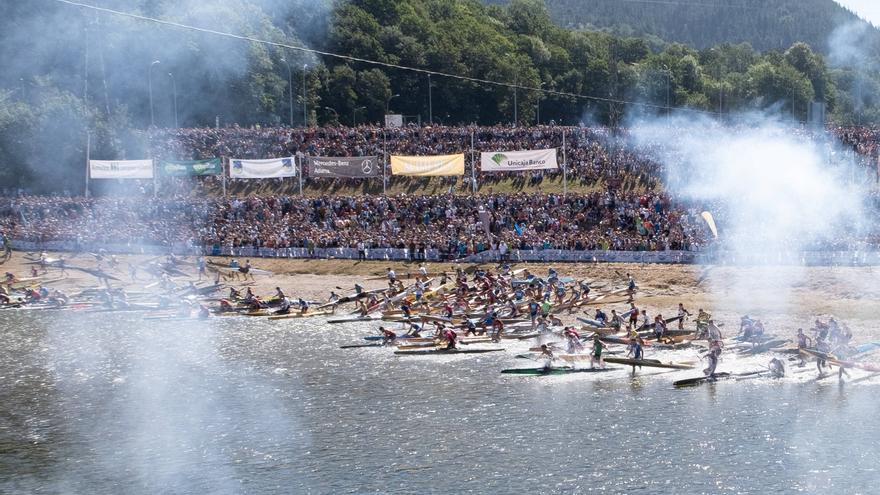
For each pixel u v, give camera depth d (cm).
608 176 12288
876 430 4891
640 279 8694
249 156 13788
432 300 8469
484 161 10562
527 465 4619
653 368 6197
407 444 4969
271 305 8912
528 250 9569
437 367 6444
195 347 7394
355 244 10362
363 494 4381
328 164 11550
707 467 4512
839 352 6059
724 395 5541
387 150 13625
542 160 10519
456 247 9800
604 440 4897
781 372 5888
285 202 11738
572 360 6319
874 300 7700
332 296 8819
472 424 5222
